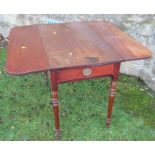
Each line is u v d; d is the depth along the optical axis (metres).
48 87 3.23
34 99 3.04
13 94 3.12
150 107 2.97
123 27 3.27
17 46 2.32
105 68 2.18
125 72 3.53
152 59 3.08
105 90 3.23
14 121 2.73
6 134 2.58
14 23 4.16
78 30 2.71
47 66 1.96
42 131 2.63
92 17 3.49
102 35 2.56
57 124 2.41
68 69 2.07
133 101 3.06
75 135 2.60
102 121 2.78
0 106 2.93
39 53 2.17
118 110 2.92
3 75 3.46
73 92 3.19
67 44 2.35
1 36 4.34
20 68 1.94
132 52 2.19
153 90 3.21
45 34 2.61
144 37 3.10
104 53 2.16
